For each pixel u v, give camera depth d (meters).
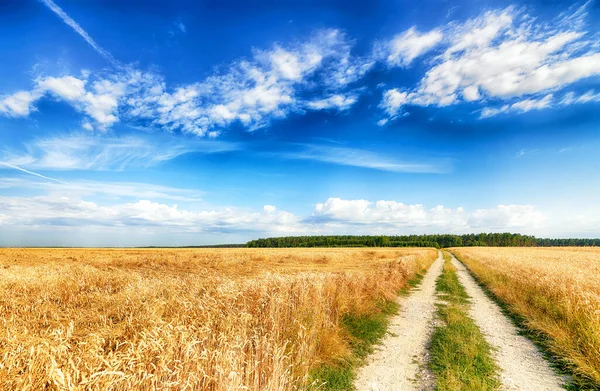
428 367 6.89
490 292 17.58
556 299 11.91
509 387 5.95
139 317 6.70
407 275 22.17
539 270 18.86
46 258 36.38
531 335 9.29
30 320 7.72
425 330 9.78
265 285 9.13
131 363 3.96
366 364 7.07
